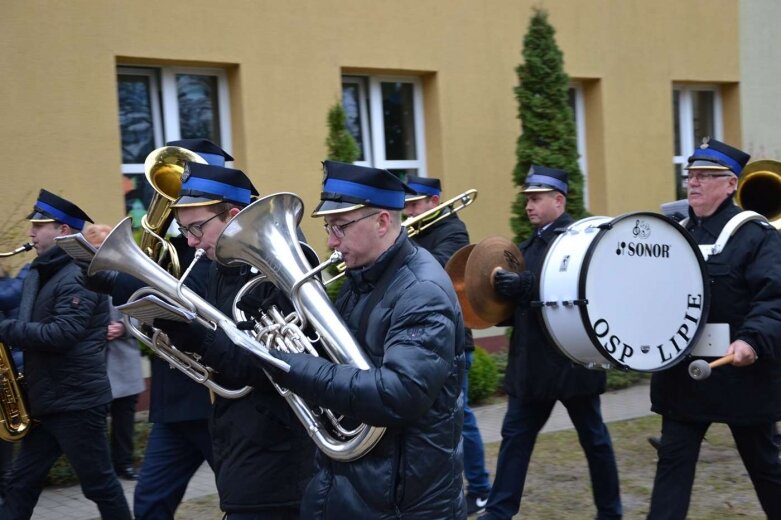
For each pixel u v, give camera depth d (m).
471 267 4.69
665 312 4.15
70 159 7.26
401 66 9.13
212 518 5.43
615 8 10.77
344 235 2.70
